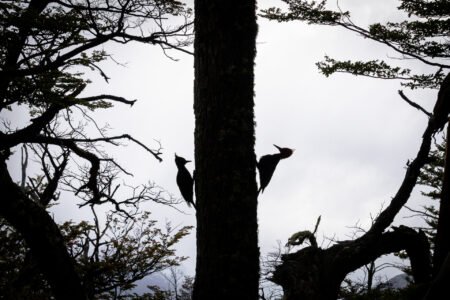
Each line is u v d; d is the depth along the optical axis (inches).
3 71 579.5
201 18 210.4
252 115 205.9
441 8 721.6
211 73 203.9
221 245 191.6
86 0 629.9
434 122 496.4
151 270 868.0
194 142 211.3
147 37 698.8
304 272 446.0
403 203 481.7
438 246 447.8
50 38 629.9
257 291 196.4
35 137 697.6
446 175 470.0
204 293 191.5
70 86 729.6
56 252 335.3
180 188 258.8
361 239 482.6
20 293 560.4
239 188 195.0
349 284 920.9
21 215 332.5
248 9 210.7
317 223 502.3
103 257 821.9
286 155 250.8
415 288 378.9
